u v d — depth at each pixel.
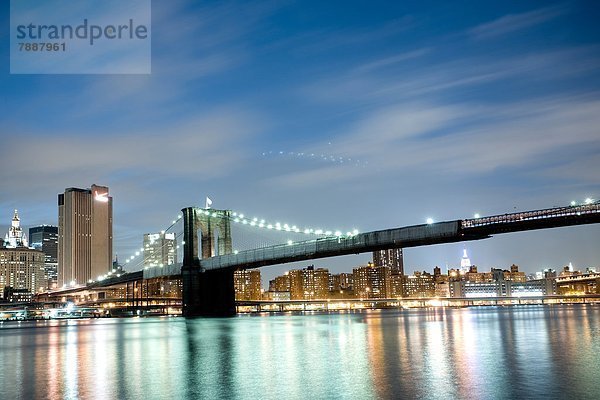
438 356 50.19
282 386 36.84
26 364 52.34
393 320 141.12
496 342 62.88
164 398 34.12
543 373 39.34
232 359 52.00
